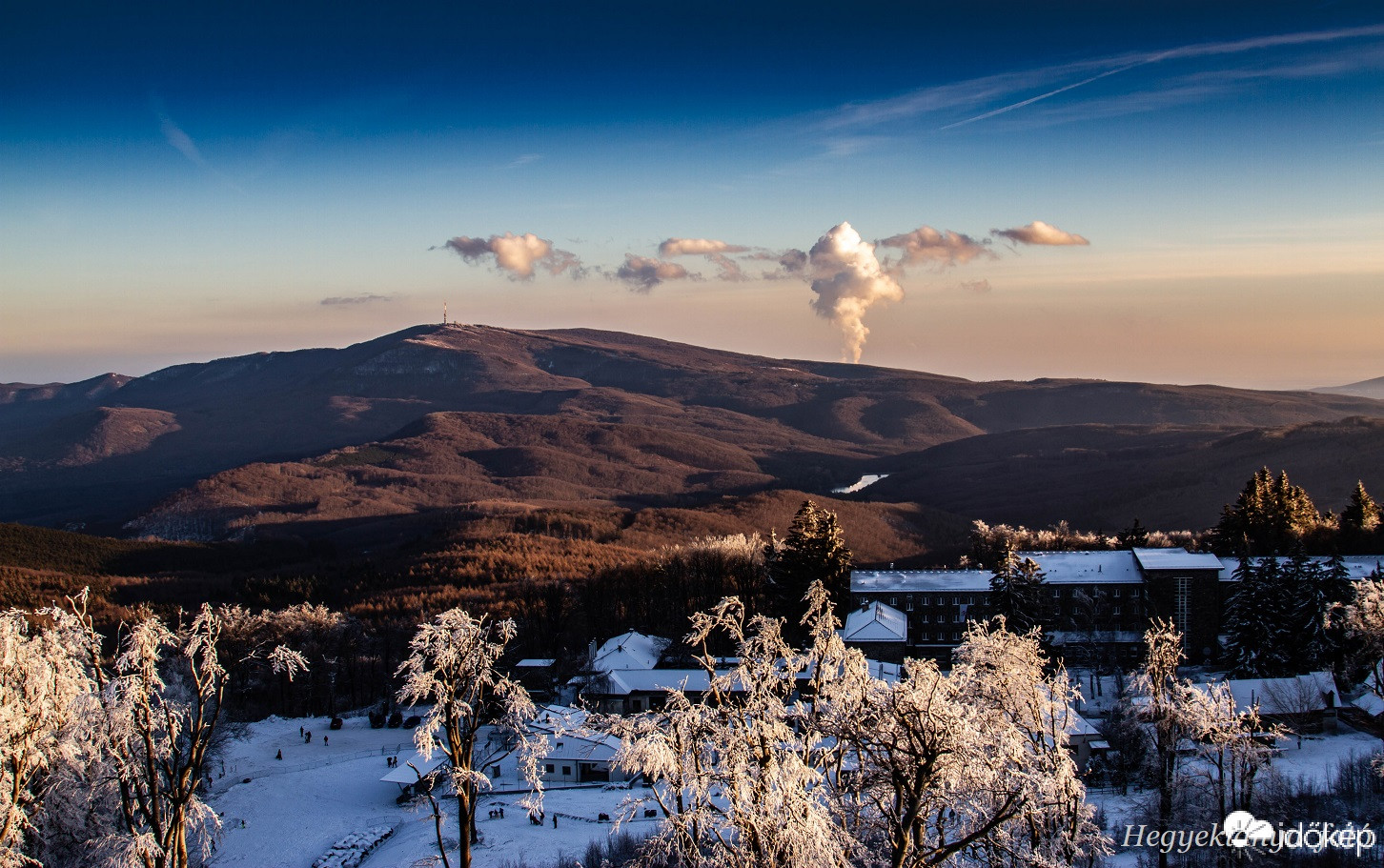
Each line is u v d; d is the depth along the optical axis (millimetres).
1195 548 148125
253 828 80125
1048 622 112188
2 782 36375
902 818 33531
